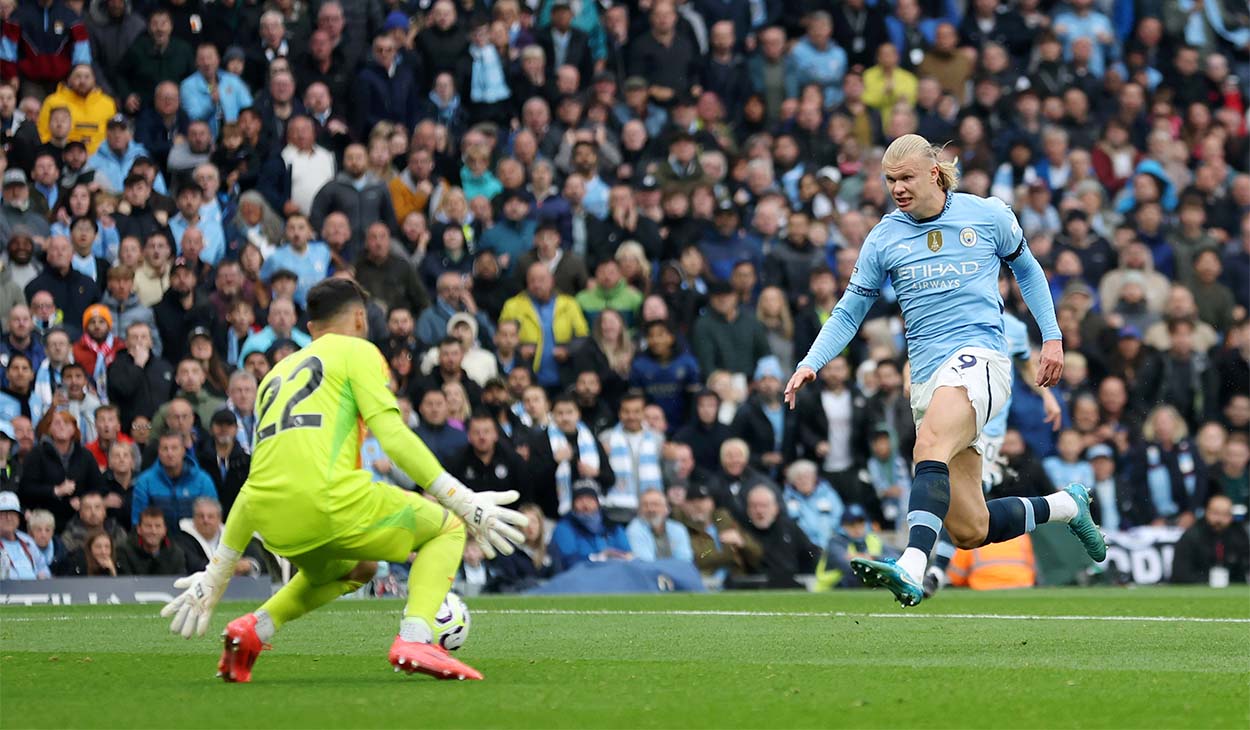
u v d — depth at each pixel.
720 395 26.78
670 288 28.19
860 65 33.78
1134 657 11.70
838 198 31.73
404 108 30.00
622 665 10.98
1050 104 33.97
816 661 11.46
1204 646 12.66
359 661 11.43
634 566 23.86
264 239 27.02
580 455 25.06
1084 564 25.84
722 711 8.28
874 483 26.84
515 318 26.97
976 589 24.30
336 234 26.81
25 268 24.58
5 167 26.02
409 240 27.73
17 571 21.41
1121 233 31.59
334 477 9.50
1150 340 30.31
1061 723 7.82
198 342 24.02
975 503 12.48
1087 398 27.58
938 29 34.31
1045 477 25.64
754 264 29.27
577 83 31.66
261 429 9.66
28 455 21.94
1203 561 26.34
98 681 9.94
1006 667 10.80
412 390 24.97
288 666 11.03
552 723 7.81
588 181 29.72
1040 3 36.66
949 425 11.74
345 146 29.03
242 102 28.97
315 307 10.01
